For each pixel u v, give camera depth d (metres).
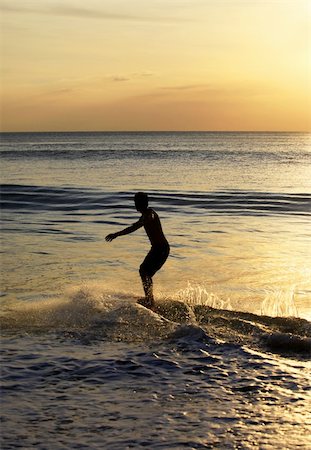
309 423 4.48
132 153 83.06
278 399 4.97
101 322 7.45
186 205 22.98
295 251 14.02
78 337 6.92
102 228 17.62
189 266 12.30
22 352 6.35
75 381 5.46
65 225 18.16
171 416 4.64
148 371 5.72
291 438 4.22
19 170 45.53
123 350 6.40
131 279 10.96
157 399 5.00
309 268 12.18
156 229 8.73
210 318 7.70
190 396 5.06
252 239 15.62
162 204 23.20
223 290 10.22
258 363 5.91
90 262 12.62
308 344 6.36
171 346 6.53
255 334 6.96
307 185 32.91
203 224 18.33
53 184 32.41
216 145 131.75
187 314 7.91
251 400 4.96
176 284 10.65
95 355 6.23
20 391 5.20
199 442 4.16
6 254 13.43
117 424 4.49
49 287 10.20
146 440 4.20
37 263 12.45
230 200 24.19
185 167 50.28
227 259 13.06
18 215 20.50
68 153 82.31
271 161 62.12
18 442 4.19
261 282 10.88
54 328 7.31
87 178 37.47
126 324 7.34
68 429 4.41
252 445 4.11
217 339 6.73
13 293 9.73
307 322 7.49
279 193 26.67
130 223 18.62
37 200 24.27
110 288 9.84
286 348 6.42
